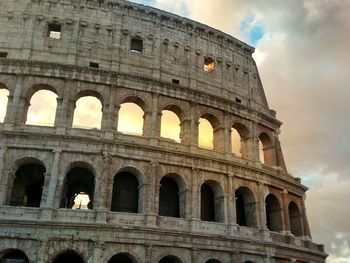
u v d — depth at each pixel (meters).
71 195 57.50
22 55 57.28
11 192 52.97
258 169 62.84
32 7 61.06
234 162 60.56
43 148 51.47
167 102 61.22
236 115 66.88
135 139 56.34
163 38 65.62
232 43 73.44
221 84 68.25
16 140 51.34
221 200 58.62
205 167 58.19
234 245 55.28
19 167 52.66
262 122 70.31
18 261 46.56
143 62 62.44
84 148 52.59
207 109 64.25
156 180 54.38
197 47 68.44
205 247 53.19
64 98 55.56
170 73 63.75
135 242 49.59
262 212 61.09
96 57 60.00
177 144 59.06
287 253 61.06
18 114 53.66
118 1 64.44
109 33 62.25
